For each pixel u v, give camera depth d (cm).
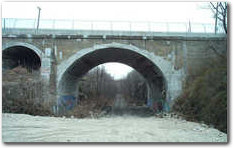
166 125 1627
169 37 2139
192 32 2159
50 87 2030
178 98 2033
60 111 2100
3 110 1784
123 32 2123
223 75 1136
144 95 5353
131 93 7069
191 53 2142
